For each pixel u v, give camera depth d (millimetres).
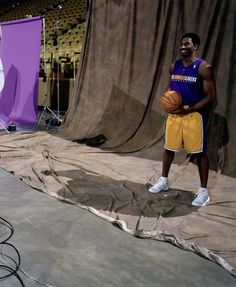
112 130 4641
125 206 2641
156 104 4289
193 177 3412
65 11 12844
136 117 4465
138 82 4465
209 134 3705
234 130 3529
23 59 5301
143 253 1999
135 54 4484
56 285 1680
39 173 3324
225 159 3555
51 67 7438
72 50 8930
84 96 5125
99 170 3523
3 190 2928
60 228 2268
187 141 2684
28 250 1984
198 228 2311
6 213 2469
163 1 4156
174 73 2715
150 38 4297
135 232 2189
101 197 2801
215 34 3660
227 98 3584
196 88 2590
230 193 3006
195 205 2699
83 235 2188
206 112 2688
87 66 5105
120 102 4656
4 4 18000
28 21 5121
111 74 4781
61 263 1868
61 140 4773
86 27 5082
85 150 4312
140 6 4371
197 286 1716
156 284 1719
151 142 4168
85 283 1704
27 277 1734
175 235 2141
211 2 3689
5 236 2135
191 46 2572
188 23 3908
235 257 1958
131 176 3373
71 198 2754
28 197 2785
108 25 4789
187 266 1883
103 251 2006
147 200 2768
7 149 4234
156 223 2365
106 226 2322
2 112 5762
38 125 6059
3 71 5539
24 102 5445
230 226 2354
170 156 2910
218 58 3656
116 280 1737
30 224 2311
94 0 4930
